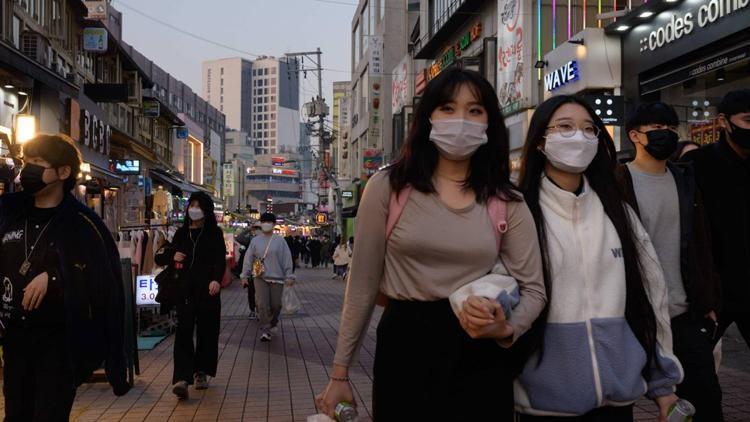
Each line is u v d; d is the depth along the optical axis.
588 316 2.57
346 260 29.20
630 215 2.82
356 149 53.44
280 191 146.50
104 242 3.78
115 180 25.86
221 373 7.71
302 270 39.38
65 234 3.60
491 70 21.69
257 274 10.29
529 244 2.43
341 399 2.41
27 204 3.66
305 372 7.75
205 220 6.82
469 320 2.16
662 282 2.79
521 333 2.29
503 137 2.49
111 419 5.71
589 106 2.78
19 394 3.55
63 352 3.54
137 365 7.48
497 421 2.33
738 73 11.64
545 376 2.52
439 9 28.33
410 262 2.37
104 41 30.16
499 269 2.40
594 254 2.62
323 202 67.88
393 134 34.97
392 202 2.41
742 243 3.73
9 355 3.57
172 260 6.64
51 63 25.09
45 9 25.67
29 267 3.53
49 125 18.08
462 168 2.47
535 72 18.83
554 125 2.72
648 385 2.71
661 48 13.34
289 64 53.31
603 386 2.51
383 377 2.40
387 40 42.97
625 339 2.62
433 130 2.42
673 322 3.49
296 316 13.88
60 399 3.48
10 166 10.41
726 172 3.76
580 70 15.32
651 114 3.45
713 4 11.55
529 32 18.91
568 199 2.66
